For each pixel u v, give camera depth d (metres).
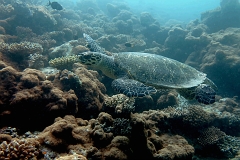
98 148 0.71
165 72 1.11
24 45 1.35
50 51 1.72
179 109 1.18
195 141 1.13
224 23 3.31
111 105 0.92
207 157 1.07
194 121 1.15
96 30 3.19
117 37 2.91
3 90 0.79
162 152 0.79
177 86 1.07
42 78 0.96
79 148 0.66
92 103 0.98
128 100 0.93
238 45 2.23
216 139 1.10
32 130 0.79
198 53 2.51
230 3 3.25
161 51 2.84
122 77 1.09
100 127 0.75
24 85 0.85
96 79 1.26
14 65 1.25
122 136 0.75
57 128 0.67
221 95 2.00
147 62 1.12
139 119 0.77
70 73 1.02
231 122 1.36
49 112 0.82
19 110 0.77
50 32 2.15
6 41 1.65
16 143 0.55
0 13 2.00
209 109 1.65
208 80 1.34
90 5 5.62
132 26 3.75
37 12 2.19
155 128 0.98
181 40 2.80
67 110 0.87
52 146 0.62
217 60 2.09
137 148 0.76
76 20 3.78
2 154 0.53
